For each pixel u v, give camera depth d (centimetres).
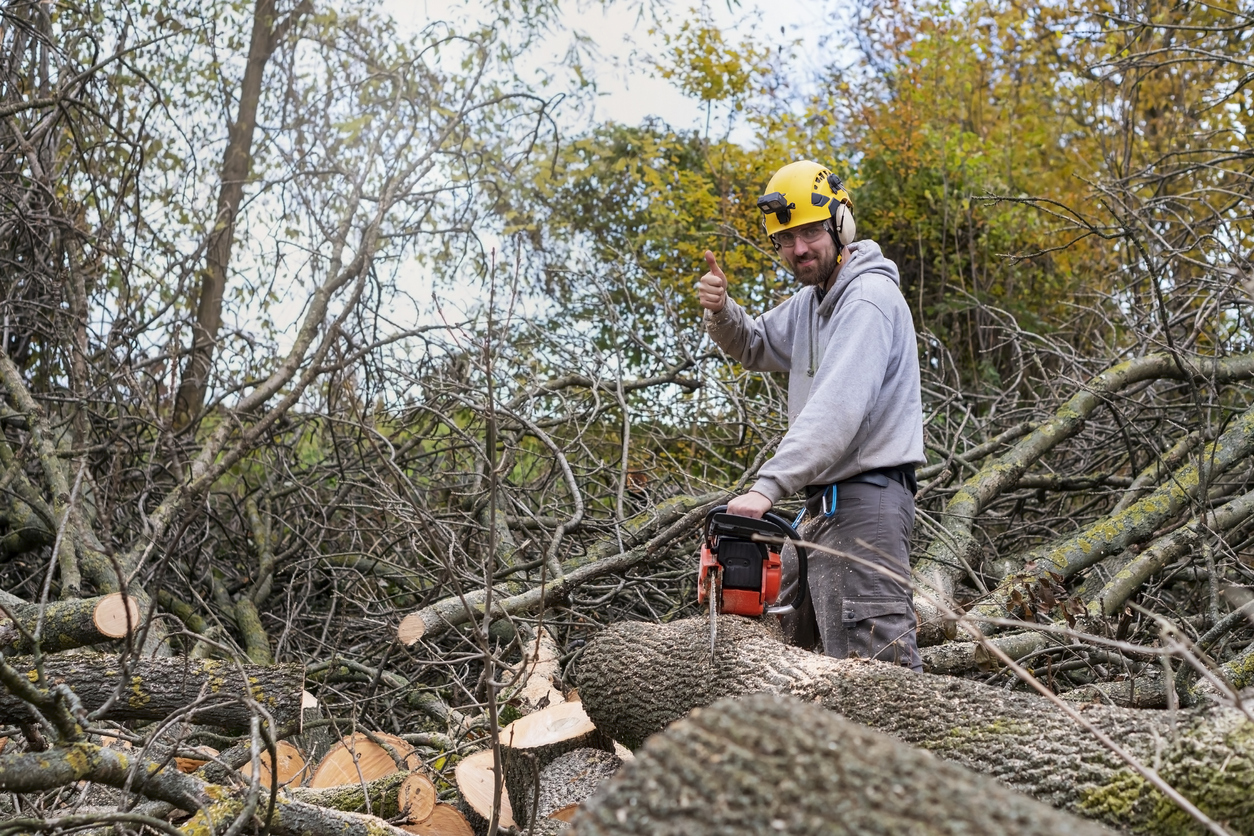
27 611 300
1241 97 799
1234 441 464
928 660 327
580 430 521
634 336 603
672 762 126
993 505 562
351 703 372
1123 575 386
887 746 128
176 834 185
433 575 463
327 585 548
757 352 335
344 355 544
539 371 593
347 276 548
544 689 340
